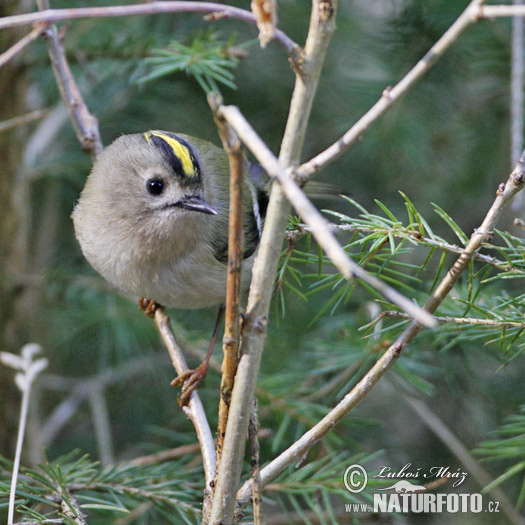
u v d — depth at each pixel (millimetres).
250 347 3381
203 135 9414
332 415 3820
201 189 6070
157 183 5969
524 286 8094
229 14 3561
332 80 9094
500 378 8102
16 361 5336
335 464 5480
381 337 6055
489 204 9133
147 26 8766
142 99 9188
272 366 7457
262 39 3166
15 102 7730
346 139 3145
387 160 8898
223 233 6484
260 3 3141
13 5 7398
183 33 8898
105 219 6160
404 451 8523
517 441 3990
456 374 7898
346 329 6781
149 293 6348
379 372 3840
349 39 8711
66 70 6539
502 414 7883
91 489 5164
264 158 2824
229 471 3438
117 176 6125
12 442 7809
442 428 6824
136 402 9031
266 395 6281
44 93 8914
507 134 8641
